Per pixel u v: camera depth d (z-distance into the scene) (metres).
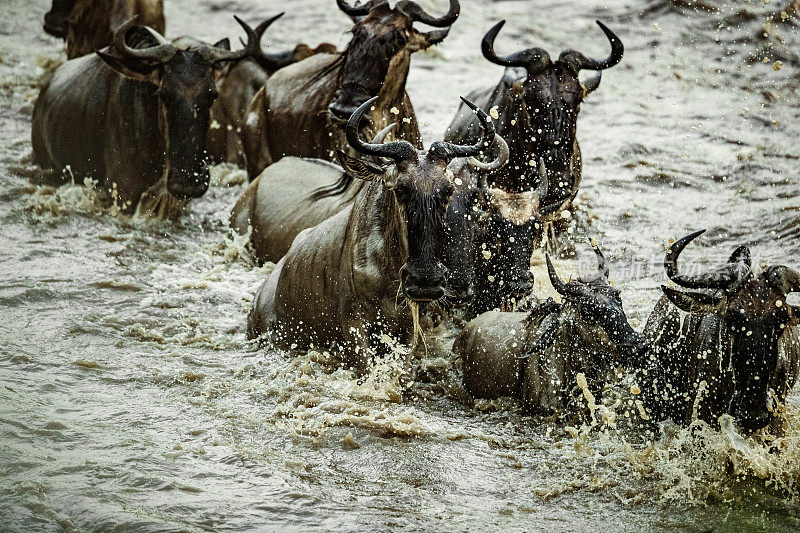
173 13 90.94
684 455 25.73
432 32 40.88
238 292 37.50
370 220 28.77
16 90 64.06
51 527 21.14
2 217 44.19
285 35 84.19
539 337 27.02
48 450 24.52
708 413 25.58
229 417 27.44
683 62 82.62
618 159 57.53
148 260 40.91
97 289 37.03
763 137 63.69
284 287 31.80
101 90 45.91
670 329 26.97
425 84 72.44
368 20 40.06
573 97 37.84
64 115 47.00
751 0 93.38
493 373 28.83
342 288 29.58
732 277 23.86
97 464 23.81
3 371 29.28
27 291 35.91
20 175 49.81
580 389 27.53
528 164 38.00
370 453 25.73
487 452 26.14
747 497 24.05
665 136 63.03
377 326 29.34
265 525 21.78
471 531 21.92
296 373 30.50
